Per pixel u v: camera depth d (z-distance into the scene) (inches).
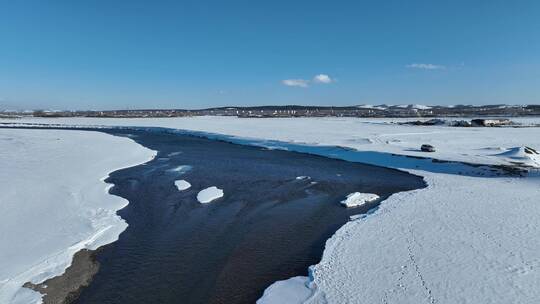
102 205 919.7
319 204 977.5
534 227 759.1
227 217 866.8
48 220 786.2
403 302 495.5
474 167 1424.7
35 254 624.1
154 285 557.3
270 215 885.2
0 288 517.7
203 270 605.3
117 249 680.4
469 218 820.0
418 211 875.4
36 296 510.9
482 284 536.7
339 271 584.7
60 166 1373.0
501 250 649.6
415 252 647.8
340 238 720.3
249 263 631.8
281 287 545.6
